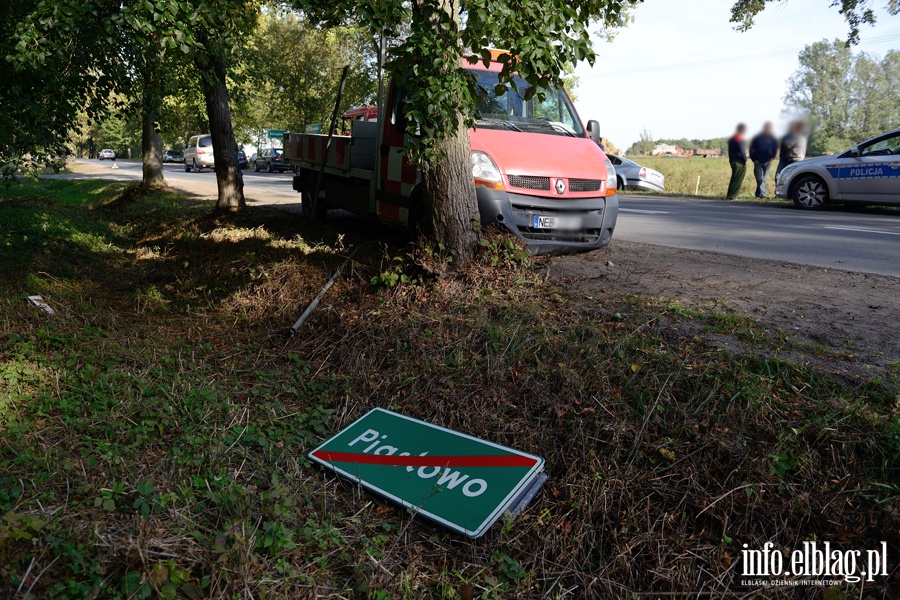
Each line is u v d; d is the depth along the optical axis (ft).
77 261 29.68
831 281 19.70
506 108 24.59
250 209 41.73
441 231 19.53
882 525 9.41
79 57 25.17
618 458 11.49
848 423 10.75
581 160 22.98
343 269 22.02
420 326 16.55
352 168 29.32
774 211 46.70
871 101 147.64
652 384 12.51
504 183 21.18
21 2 23.27
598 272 20.88
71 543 8.86
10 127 24.53
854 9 50.98
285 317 20.08
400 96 24.39
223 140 39.70
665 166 106.73
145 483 10.56
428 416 13.80
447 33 15.78
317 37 123.34
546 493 11.51
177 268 28.22
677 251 25.50
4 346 16.14
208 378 16.07
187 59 27.48
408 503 11.48
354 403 14.75
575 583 10.05
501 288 18.42
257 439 12.94
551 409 12.82
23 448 11.41
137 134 212.23
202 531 10.00
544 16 14.40
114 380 14.70
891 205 47.83
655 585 9.78
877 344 13.61
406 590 9.64
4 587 8.06
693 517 10.39
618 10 16.20
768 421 11.21
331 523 11.07
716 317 15.31
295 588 9.23
